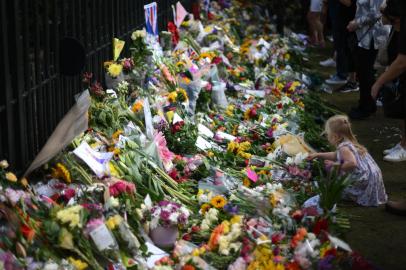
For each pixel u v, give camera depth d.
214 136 6.60
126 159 5.05
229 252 4.24
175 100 6.47
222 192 5.32
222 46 9.68
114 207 4.21
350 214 5.75
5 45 4.26
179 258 4.18
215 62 8.38
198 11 10.95
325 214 4.49
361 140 8.02
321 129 7.96
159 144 5.59
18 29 4.44
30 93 4.67
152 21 7.57
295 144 6.36
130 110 5.86
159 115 6.09
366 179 5.90
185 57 7.80
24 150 4.56
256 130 6.97
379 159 7.33
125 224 4.08
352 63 10.15
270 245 4.24
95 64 6.09
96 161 4.70
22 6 4.54
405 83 6.60
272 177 5.77
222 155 6.05
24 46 4.59
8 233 3.69
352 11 9.96
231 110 7.54
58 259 3.77
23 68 4.59
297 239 4.19
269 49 10.77
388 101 7.11
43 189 4.40
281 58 10.91
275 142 6.52
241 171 5.80
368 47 8.61
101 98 5.60
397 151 7.25
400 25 6.20
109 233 3.94
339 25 10.14
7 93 4.30
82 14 5.81
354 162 5.87
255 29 13.21
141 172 5.11
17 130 4.49
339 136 6.05
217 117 7.21
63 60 5.18
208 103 7.31
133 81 6.32
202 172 5.63
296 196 5.33
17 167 4.52
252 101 8.03
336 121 6.05
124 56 7.13
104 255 3.94
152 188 5.01
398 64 6.26
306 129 7.55
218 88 7.55
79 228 3.85
